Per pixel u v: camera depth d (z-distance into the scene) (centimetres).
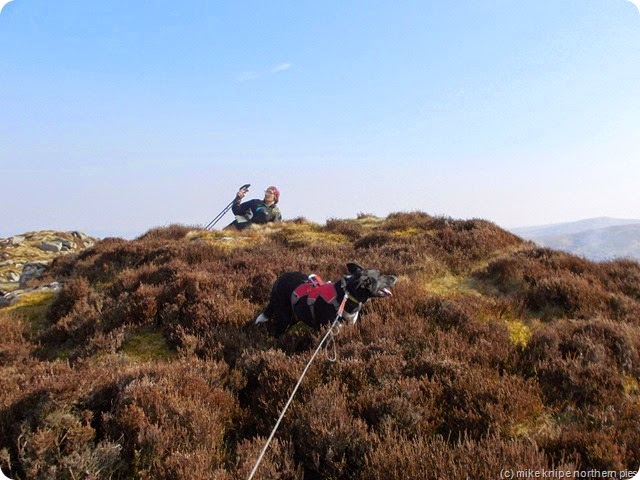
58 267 1238
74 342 741
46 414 434
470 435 414
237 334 650
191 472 367
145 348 670
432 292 809
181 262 952
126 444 415
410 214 1495
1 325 787
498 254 1082
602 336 607
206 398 475
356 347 576
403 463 370
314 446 413
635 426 434
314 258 1017
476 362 555
